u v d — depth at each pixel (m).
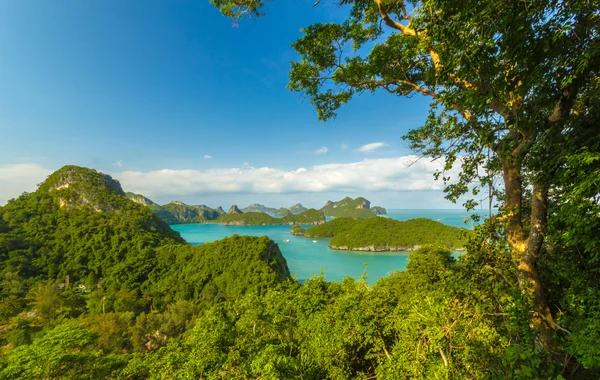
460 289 5.07
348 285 10.91
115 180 149.38
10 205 101.12
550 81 3.39
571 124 3.65
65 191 109.62
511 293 4.46
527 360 3.50
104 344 32.16
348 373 7.46
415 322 5.29
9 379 10.89
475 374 4.03
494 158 5.40
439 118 6.20
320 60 7.81
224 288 64.44
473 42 3.74
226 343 8.01
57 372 12.73
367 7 7.07
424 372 4.78
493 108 4.59
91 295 55.97
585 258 4.39
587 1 2.84
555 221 4.34
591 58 3.06
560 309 4.60
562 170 3.50
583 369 3.58
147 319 42.03
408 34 6.01
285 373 5.93
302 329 10.03
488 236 5.29
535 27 3.16
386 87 8.01
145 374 11.90
